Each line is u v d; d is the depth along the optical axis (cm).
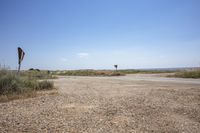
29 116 624
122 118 615
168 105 791
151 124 561
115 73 4484
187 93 1086
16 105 782
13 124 545
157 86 1499
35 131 495
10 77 1109
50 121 575
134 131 505
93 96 1017
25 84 1224
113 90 1268
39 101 867
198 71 2939
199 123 570
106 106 775
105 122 573
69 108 738
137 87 1436
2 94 1002
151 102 852
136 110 714
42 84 1336
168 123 570
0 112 669
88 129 513
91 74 4694
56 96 1007
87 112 682
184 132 501
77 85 1644
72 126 534
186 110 713
